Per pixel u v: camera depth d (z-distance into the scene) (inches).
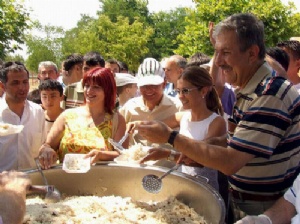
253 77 65.8
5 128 86.1
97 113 96.3
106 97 96.1
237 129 65.4
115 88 98.3
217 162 63.8
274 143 63.4
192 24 457.1
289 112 63.4
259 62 66.0
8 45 285.0
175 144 66.1
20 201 55.9
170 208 76.0
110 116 97.7
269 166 67.2
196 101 94.0
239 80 67.2
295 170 69.9
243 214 72.9
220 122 93.3
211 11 427.8
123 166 82.4
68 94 145.9
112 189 84.2
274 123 62.2
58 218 70.3
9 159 103.6
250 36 63.5
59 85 125.3
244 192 71.7
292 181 69.8
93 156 85.4
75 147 92.0
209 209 70.1
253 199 70.8
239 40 63.6
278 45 137.8
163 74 116.7
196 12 450.6
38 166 82.0
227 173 64.2
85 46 1040.8
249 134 62.9
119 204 78.7
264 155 62.7
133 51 1004.6
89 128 94.4
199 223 70.7
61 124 96.2
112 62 218.4
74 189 84.6
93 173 83.6
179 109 115.0
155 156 83.4
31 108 108.4
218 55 66.7
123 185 83.6
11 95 104.0
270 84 63.5
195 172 90.1
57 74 195.8
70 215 72.7
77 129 94.1
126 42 997.8
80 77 169.6
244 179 70.5
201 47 442.0
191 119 97.4
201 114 95.1
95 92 94.3
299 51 133.8
